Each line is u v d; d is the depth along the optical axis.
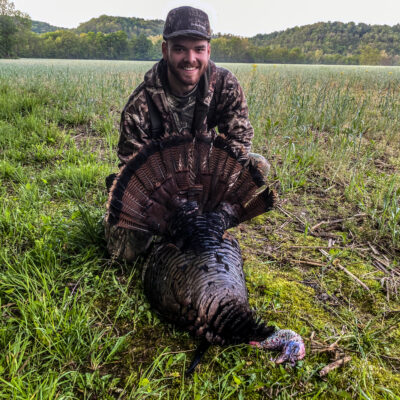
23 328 1.35
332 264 1.83
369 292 1.66
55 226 1.91
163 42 1.49
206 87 1.58
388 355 1.36
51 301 1.44
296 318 1.49
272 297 1.60
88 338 1.35
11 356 1.20
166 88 1.55
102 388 1.18
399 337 1.44
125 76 8.52
